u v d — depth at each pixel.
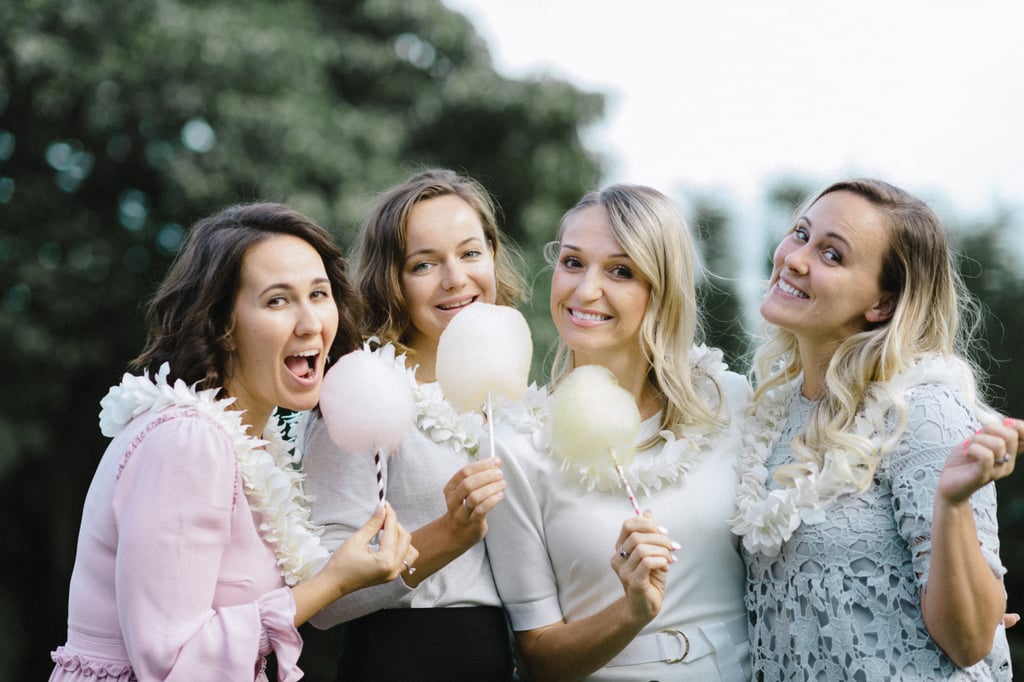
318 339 2.78
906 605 2.71
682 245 3.18
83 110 10.24
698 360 3.37
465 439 3.20
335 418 2.69
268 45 10.46
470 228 3.48
